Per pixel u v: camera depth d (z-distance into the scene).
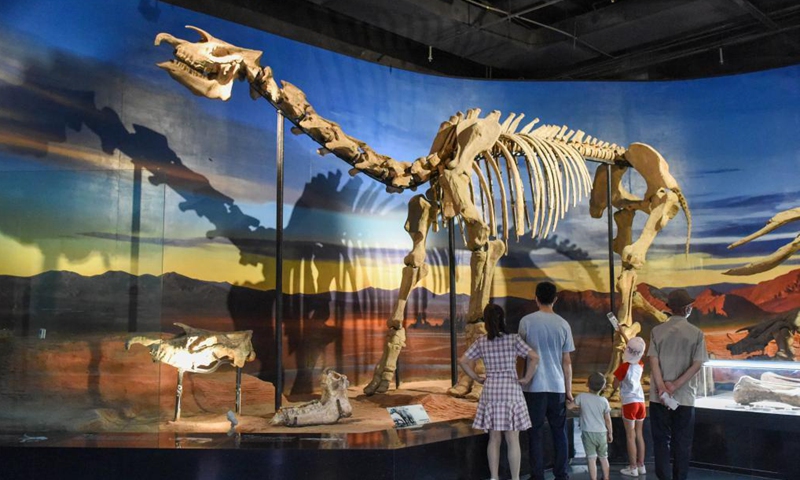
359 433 5.45
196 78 5.42
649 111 10.97
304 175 8.67
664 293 10.80
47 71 6.41
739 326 10.44
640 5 9.59
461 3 9.47
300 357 8.35
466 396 7.03
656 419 4.96
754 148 10.70
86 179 6.27
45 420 5.52
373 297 9.34
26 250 5.78
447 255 10.33
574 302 10.81
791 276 10.26
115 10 7.02
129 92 7.07
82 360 5.74
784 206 10.47
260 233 8.09
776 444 6.00
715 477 6.07
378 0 8.73
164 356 5.87
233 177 7.91
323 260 8.76
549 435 6.20
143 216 6.87
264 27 8.66
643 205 8.91
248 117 8.13
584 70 11.52
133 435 5.35
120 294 6.01
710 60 11.27
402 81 9.93
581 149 8.59
